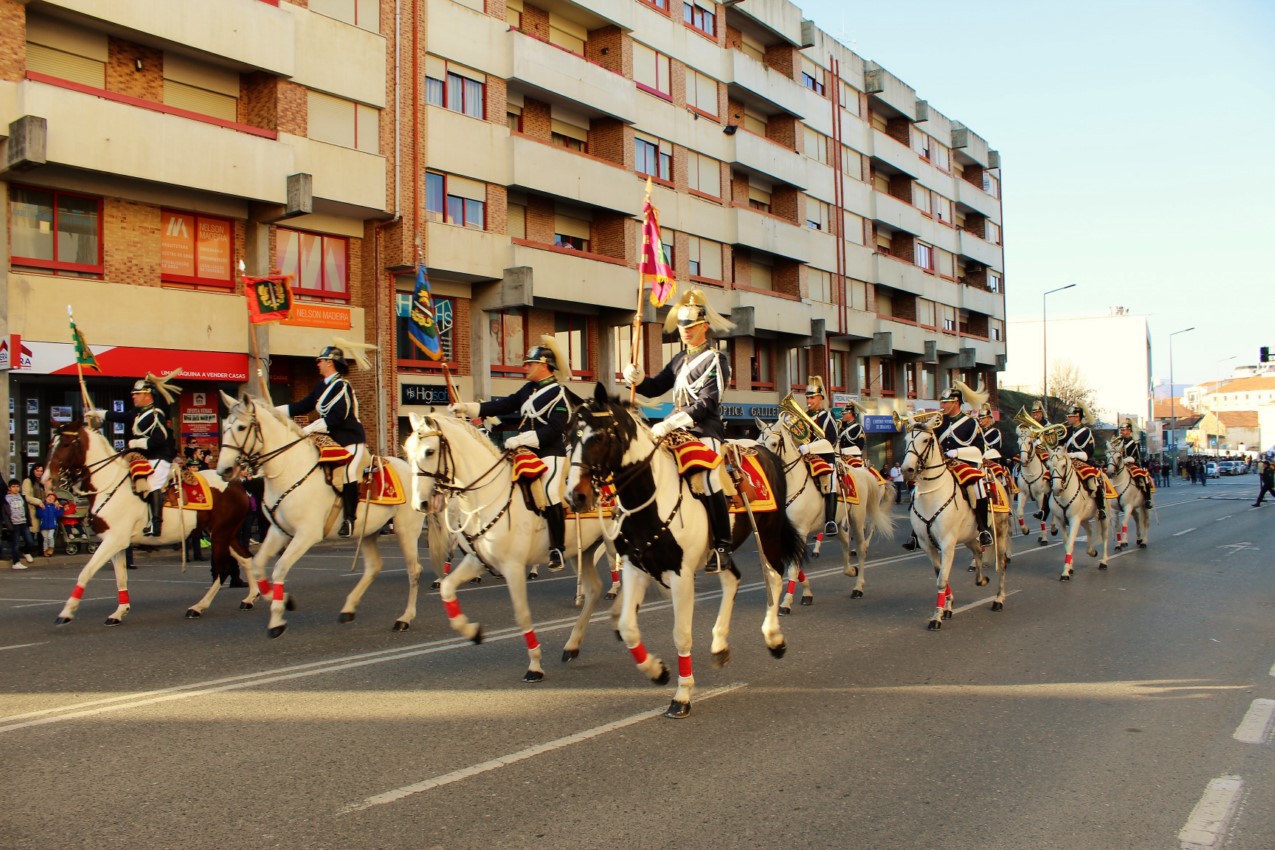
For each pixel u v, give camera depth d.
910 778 5.48
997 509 11.29
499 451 8.27
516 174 27.09
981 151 59.31
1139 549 19.19
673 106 33.69
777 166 38.75
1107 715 6.80
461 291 27.09
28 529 17.53
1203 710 6.94
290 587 13.86
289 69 21.78
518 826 4.76
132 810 4.97
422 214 24.69
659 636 9.76
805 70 42.59
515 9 29.02
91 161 18.39
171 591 13.73
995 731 6.41
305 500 9.82
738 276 38.12
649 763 5.73
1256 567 15.90
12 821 4.83
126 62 20.02
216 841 4.58
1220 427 142.75
